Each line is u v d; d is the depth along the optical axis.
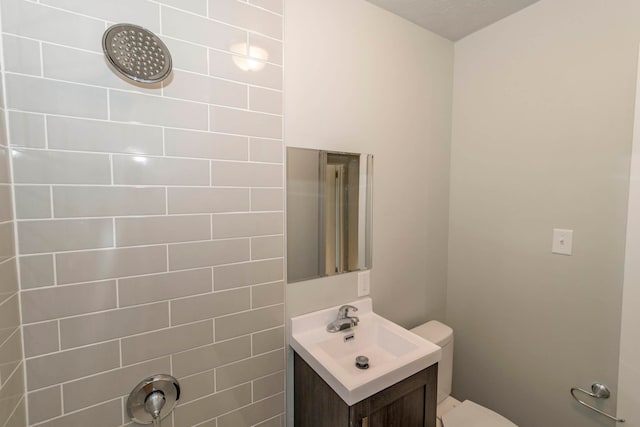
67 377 0.79
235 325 1.05
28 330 0.74
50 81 0.73
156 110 0.87
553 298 1.29
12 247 0.70
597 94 1.14
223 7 0.96
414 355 1.02
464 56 1.61
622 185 1.09
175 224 0.92
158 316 0.91
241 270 1.05
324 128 1.22
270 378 1.14
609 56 1.10
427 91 1.56
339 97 1.25
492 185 1.51
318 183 1.22
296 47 1.12
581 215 1.20
